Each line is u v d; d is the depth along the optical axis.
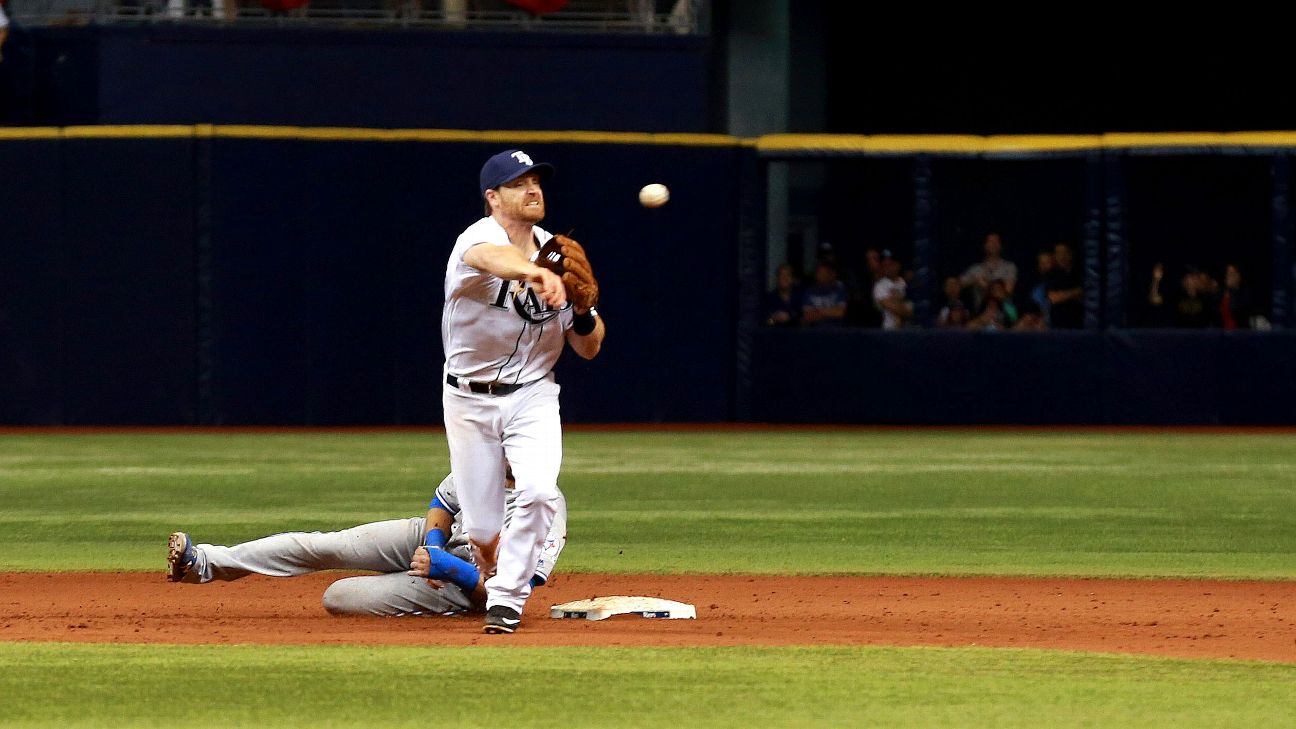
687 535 35.88
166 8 67.88
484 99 68.69
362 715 17.22
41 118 67.44
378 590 24.11
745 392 66.44
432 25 68.75
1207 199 75.44
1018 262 76.19
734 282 66.25
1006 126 92.75
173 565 22.77
